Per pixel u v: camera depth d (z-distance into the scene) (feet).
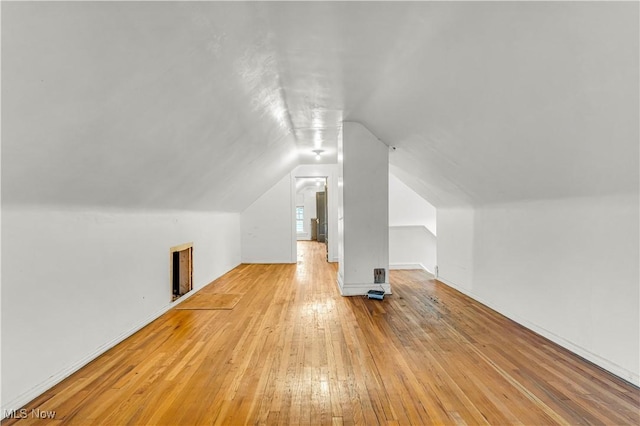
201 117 7.34
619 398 5.56
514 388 5.92
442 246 15.23
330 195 21.94
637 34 3.69
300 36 6.00
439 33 5.48
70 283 6.72
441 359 7.13
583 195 6.88
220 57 5.82
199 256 14.20
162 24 4.29
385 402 5.54
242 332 8.92
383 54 6.62
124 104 5.20
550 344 7.89
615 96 4.50
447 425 4.91
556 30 4.26
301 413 5.26
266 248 21.76
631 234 6.04
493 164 8.39
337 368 6.76
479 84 6.13
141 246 9.52
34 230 5.87
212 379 6.36
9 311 5.41
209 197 13.39
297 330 9.01
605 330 6.60
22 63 3.51
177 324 9.65
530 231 8.85
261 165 14.96
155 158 7.45
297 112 10.87
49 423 5.02
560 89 5.03
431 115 8.45
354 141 12.51
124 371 6.72
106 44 4.01
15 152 4.50
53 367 6.22
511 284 9.76
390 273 17.47
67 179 5.85
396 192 21.59
